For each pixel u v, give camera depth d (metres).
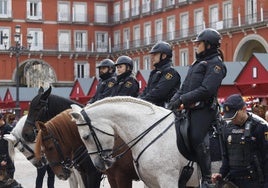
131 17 63.91
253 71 22.45
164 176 7.17
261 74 22.02
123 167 8.33
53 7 65.69
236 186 6.98
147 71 28.34
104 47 68.06
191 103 7.11
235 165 6.94
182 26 55.50
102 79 10.98
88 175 9.07
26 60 63.66
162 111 7.56
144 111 7.51
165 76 8.61
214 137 7.42
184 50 54.38
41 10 65.00
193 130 7.17
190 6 54.03
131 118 7.45
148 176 7.33
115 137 7.73
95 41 67.81
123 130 7.48
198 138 7.14
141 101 7.57
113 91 10.25
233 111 6.83
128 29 65.25
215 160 7.43
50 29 65.38
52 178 14.81
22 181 17.56
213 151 7.41
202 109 7.23
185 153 7.22
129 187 8.52
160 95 8.53
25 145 10.35
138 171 7.46
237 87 23.39
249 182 6.91
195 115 7.22
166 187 7.15
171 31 57.06
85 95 36.84
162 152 7.20
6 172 11.44
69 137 8.46
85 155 8.66
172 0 57.34
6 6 63.47
